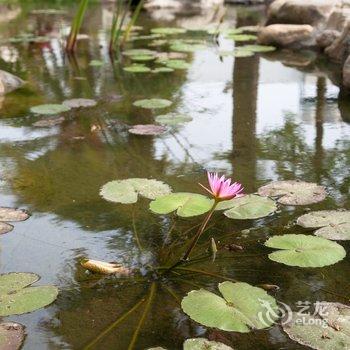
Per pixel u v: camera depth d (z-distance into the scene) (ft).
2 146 9.80
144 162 8.93
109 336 4.81
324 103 12.35
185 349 4.49
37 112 11.82
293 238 6.15
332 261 5.70
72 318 5.06
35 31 23.68
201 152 9.37
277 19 20.51
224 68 16.14
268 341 4.68
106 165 8.82
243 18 27.40
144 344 4.71
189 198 7.03
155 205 6.85
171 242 6.41
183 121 11.04
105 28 24.45
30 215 7.13
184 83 14.47
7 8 32.63
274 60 17.12
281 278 5.66
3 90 13.82
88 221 6.95
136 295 5.39
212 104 12.43
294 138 10.01
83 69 16.38
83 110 12.07
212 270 5.82
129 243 6.40
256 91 13.47
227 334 4.80
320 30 18.63
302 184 7.72
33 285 5.57
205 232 6.63
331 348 4.50
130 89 13.92
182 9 31.89
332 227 6.50
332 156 9.05
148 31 23.49
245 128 10.67
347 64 13.51
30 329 4.91
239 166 8.68
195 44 20.02
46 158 9.18
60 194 7.75
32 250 6.28
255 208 6.98
